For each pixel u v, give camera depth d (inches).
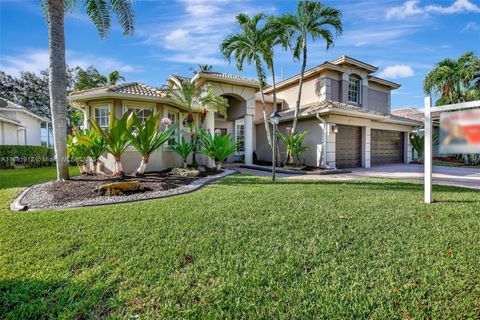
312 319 74.9
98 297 85.7
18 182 339.3
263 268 103.0
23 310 79.3
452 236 135.0
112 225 156.1
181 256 114.0
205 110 509.0
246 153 618.5
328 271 100.5
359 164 608.1
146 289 89.9
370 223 157.2
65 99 318.3
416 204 205.9
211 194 250.4
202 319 75.5
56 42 309.0
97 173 386.9
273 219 165.9
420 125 730.8
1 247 123.8
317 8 469.4
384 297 84.0
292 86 713.0
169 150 489.1
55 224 158.6
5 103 800.9
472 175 434.9
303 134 522.6
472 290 87.0
